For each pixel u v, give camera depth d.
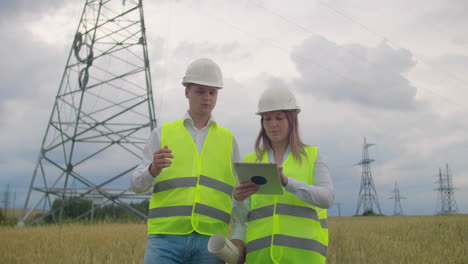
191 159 4.50
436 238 14.23
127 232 17.00
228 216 4.58
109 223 27.20
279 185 3.73
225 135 4.80
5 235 15.47
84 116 27.55
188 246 4.18
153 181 4.24
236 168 3.73
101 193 26.88
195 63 4.62
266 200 4.36
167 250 4.17
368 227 21.03
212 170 4.54
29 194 27.00
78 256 9.12
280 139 4.40
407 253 9.75
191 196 4.33
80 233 16.31
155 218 4.35
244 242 4.55
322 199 4.01
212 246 3.96
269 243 4.17
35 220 26.92
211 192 4.44
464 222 22.75
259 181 3.77
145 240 13.16
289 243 4.12
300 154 4.37
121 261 8.60
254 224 4.36
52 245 11.47
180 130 4.63
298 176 4.30
